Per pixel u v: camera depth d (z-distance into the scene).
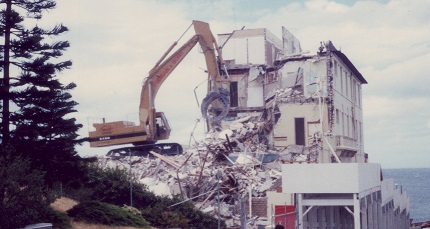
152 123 58.03
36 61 26.77
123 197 39.88
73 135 28.30
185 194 47.50
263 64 63.59
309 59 60.12
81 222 28.48
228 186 48.84
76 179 29.08
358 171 30.80
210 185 49.28
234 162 54.09
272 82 62.59
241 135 59.62
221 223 42.03
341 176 30.89
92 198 38.47
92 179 38.50
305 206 32.69
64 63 27.97
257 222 42.66
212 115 63.06
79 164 29.05
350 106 68.75
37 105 27.09
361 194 31.83
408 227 65.62
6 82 26.52
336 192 30.89
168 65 59.41
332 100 58.66
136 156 59.12
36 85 27.47
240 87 64.00
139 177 53.16
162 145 61.34
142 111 58.19
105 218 29.50
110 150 61.41
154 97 58.56
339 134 60.59
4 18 25.91
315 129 58.94
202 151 57.00
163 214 36.41
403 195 60.16
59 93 28.33
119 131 58.22
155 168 54.19
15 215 21.83
